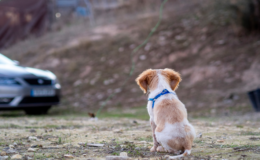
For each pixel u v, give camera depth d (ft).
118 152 10.11
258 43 35.86
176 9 52.75
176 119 9.32
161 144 9.76
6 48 59.77
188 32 43.37
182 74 35.99
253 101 24.75
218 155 9.46
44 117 23.36
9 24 62.95
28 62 47.47
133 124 18.22
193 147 10.84
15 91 22.99
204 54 37.96
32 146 11.08
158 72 10.95
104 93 34.91
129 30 49.55
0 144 11.46
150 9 57.98
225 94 29.53
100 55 43.83
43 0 65.36
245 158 9.03
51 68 43.27
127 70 39.19
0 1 62.34
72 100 34.14
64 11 68.95
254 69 32.12
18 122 18.90
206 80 33.35
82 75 39.96
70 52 46.37
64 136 13.42
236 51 36.04
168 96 10.07
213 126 17.22
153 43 43.16
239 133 14.25
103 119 21.85
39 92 24.52
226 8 44.73
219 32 40.86
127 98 33.17
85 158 9.31
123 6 65.72
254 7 38.27
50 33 61.00
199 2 52.49
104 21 59.11
